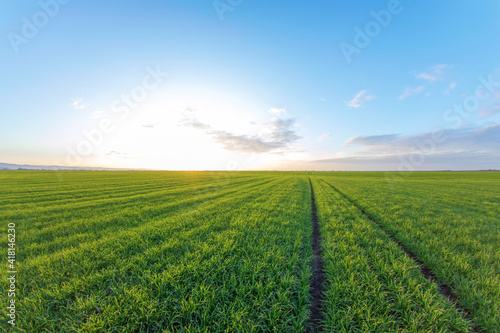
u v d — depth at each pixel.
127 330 3.06
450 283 4.47
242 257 5.32
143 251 5.72
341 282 4.32
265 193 20.03
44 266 4.79
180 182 32.66
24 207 12.57
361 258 5.37
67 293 3.81
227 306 3.61
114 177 43.47
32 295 3.69
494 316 3.27
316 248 6.84
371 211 11.43
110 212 11.09
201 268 4.57
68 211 11.30
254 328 3.12
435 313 3.35
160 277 4.20
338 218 9.90
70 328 3.07
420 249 6.07
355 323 3.38
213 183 31.62
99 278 4.29
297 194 19.41
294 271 4.86
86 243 6.37
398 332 3.06
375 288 4.12
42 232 7.66
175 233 7.28
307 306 3.86
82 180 33.66
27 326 3.09
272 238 6.83
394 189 24.31
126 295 3.67
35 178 35.91
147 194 18.06
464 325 3.21
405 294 3.80
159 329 3.18
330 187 27.67
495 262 5.09
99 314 3.26
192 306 3.44
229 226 8.38
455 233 7.49
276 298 3.93
